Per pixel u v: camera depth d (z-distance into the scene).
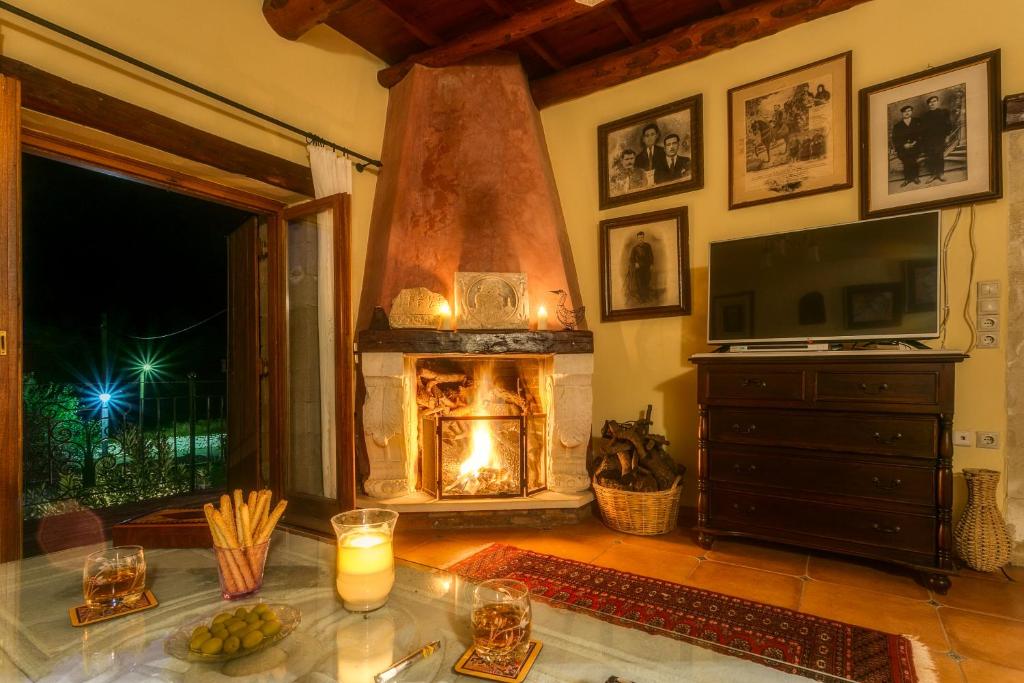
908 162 2.94
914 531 2.38
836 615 2.17
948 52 2.87
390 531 1.29
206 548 1.63
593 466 3.52
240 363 3.68
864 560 2.74
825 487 2.59
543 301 3.54
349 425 3.12
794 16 3.22
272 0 3.14
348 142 3.74
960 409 2.80
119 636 1.10
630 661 1.02
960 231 2.81
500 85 3.82
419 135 3.69
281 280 3.49
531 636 1.11
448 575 1.45
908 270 2.66
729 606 2.25
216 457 4.77
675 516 3.26
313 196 3.44
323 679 0.95
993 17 2.77
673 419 3.68
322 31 3.60
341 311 3.14
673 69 3.75
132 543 1.62
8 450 2.08
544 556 2.82
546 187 3.75
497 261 3.55
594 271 4.04
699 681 0.95
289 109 3.36
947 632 2.03
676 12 3.51
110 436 4.15
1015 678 1.73
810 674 0.97
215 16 2.97
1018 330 2.67
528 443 3.43
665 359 3.72
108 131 2.49
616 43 3.83
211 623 1.09
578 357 3.39
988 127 2.73
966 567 2.62
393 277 3.45
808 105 3.25
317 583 1.39
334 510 3.20
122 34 2.57
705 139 3.61
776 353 2.75
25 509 3.64
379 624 1.16
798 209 3.28
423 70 3.79
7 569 1.45
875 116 3.04
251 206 3.39
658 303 3.73
